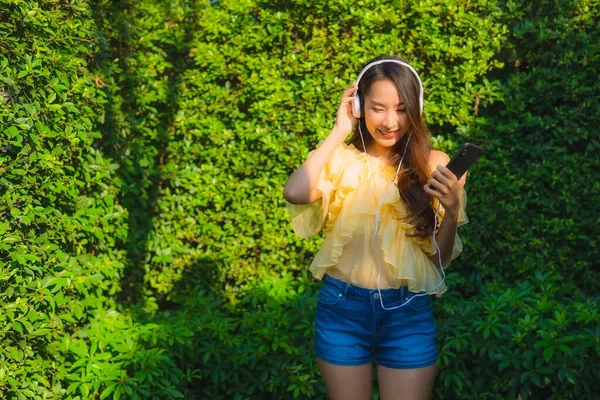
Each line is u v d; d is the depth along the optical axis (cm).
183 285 439
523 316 357
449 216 235
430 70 408
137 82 423
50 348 335
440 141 404
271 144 418
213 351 358
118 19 416
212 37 429
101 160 374
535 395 345
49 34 330
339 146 252
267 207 427
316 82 416
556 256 396
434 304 377
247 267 432
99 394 343
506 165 398
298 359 363
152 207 436
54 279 326
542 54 403
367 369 240
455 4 402
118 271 400
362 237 239
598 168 391
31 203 328
